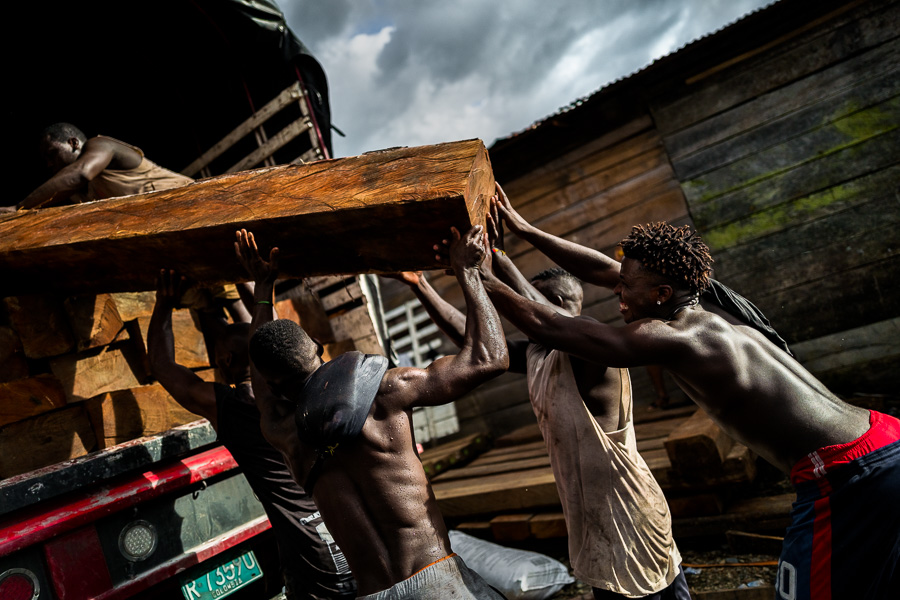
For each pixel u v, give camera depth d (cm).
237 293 313
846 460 174
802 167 621
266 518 265
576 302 271
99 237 221
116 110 554
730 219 652
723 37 640
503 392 757
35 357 262
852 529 170
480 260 192
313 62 501
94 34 499
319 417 179
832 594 170
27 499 189
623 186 703
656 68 667
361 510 182
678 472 391
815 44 611
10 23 477
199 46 505
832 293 610
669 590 233
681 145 672
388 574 180
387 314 826
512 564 355
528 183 745
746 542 365
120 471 219
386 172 200
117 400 272
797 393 184
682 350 185
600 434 227
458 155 197
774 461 192
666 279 196
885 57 585
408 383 188
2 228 261
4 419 245
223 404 236
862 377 593
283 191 211
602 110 707
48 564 194
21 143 549
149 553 221
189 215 217
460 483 534
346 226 194
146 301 299
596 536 228
